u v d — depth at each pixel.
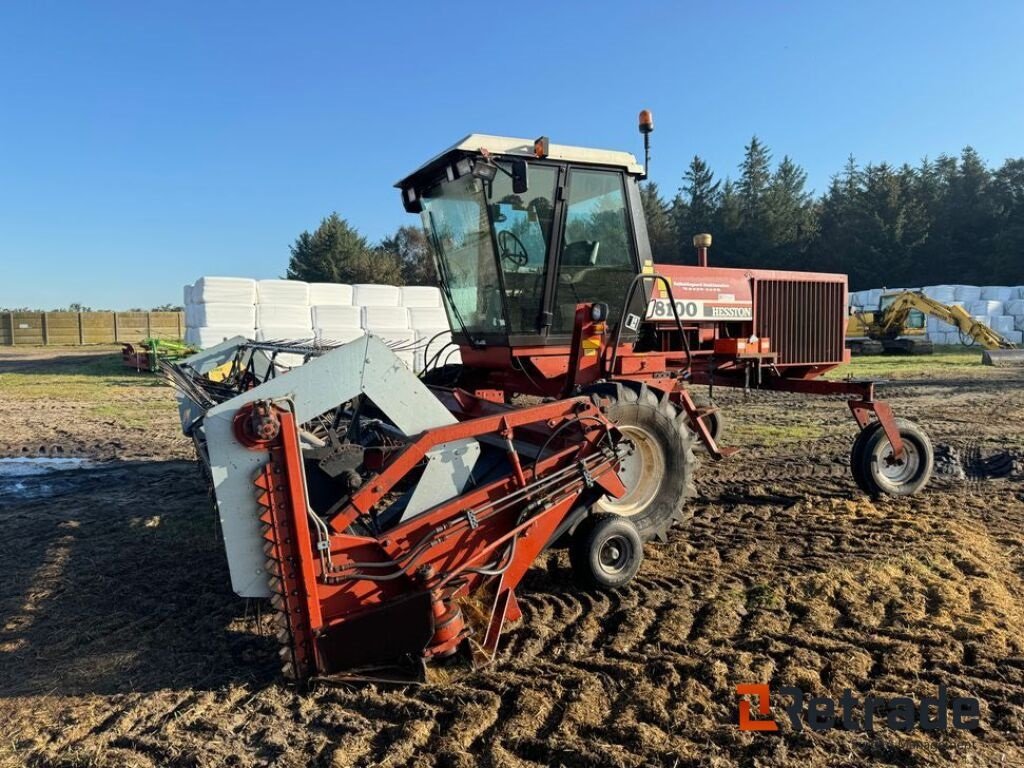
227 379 7.17
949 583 4.44
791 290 7.17
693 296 6.50
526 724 3.01
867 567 4.70
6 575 4.80
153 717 3.10
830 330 7.44
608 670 3.45
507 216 5.57
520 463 4.18
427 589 3.41
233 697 3.25
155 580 4.68
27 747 2.90
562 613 4.08
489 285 5.82
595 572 4.29
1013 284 47.12
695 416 6.09
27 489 7.12
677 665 3.47
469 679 3.38
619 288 6.04
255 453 3.08
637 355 6.02
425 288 18.97
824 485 6.95
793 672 3.39
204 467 5.82
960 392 14.52
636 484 4.99
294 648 3.21
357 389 3.42
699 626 3.92
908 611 4.05
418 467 4.80
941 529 5.52
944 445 8.64
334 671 3.27
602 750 2.82
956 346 30.55
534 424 4.46
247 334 17.06
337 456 3.71
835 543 5.26
